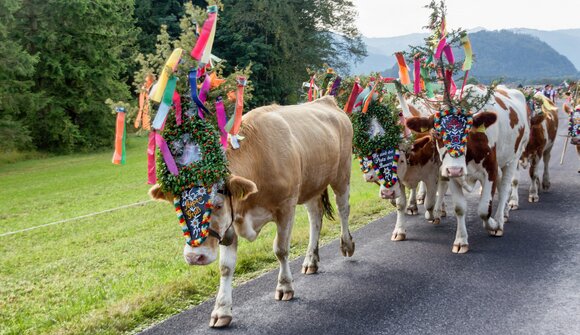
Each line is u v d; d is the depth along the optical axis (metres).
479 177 7.18
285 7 38.66
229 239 4.73
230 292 4.99
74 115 29.81
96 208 11.93
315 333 4.75
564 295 5.36
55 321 5.13
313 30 43.69
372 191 11.70
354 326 4.85
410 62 7.27
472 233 7.82
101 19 28.23
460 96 6.88
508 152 7.72
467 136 6.70
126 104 4.44
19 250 8.39
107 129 30.52
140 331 4.87
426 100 7.34
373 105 7.32
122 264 7.14
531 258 6.55
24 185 16.86
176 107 4.43
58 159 25.55
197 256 4.34
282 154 5.17
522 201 9.83
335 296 5.57
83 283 6.38
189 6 4.58
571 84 13.80
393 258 6.77
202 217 4.33
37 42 26.66
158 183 4.50
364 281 5.98
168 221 10.07
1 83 23.67
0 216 11.54
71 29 27.81
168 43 4.60
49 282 6.57
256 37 39.75
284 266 5.50
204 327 4.92
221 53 38.44
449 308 5.16
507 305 5.18
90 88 28.89
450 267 6.34
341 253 7.05
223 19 37.81
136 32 33.56
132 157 24.02
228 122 4.57
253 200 5.01
